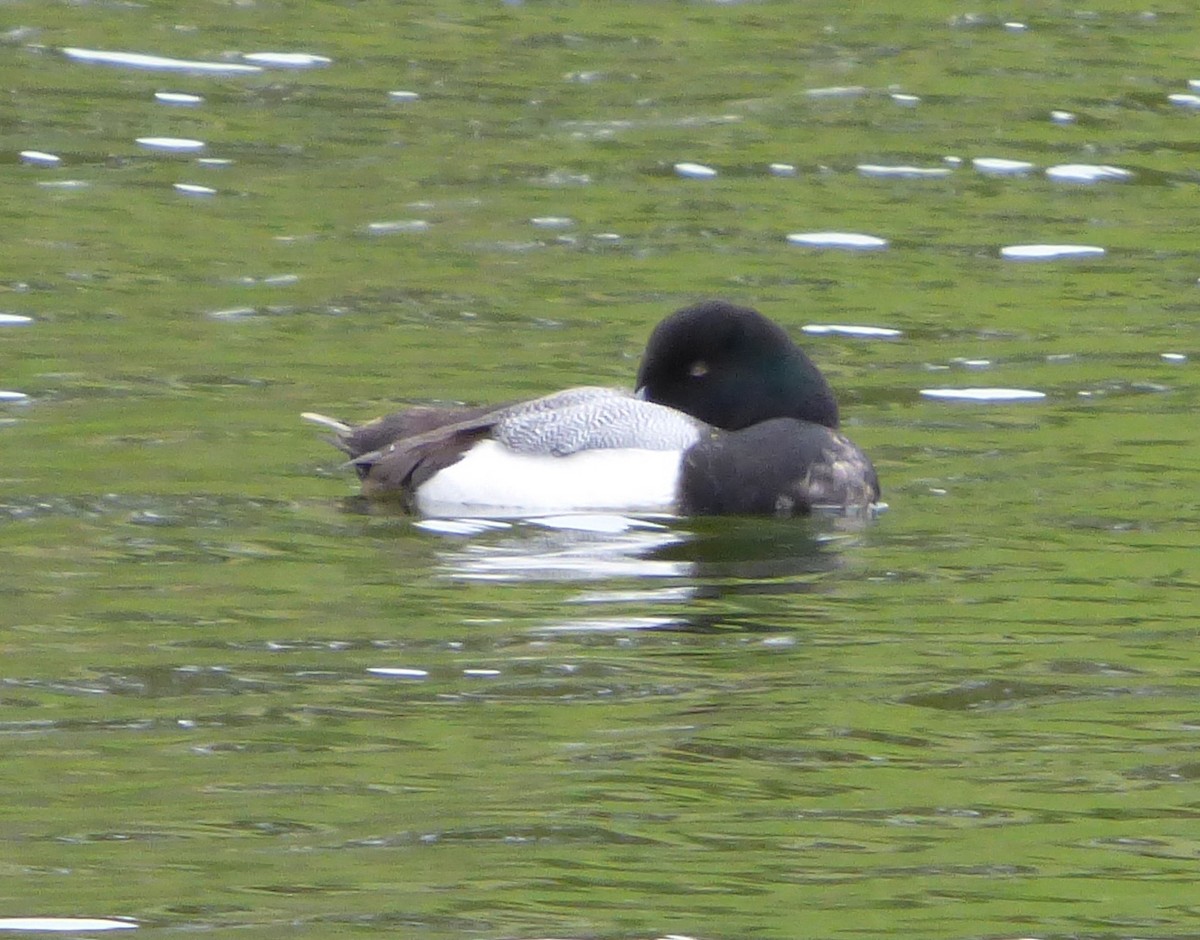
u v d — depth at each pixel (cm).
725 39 2816
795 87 2609
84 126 2395
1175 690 1070
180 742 991
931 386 1644
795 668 1093
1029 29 2880
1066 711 1041
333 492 1380
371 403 1575
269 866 868
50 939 807
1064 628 1157
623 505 1342
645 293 1891
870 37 2831
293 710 1030
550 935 812
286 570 1230
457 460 1362
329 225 2089
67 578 1208
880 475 1438
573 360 1695
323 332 1759
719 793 941
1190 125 2484
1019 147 2394
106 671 1075
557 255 2006
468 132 2416
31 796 930
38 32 2766
